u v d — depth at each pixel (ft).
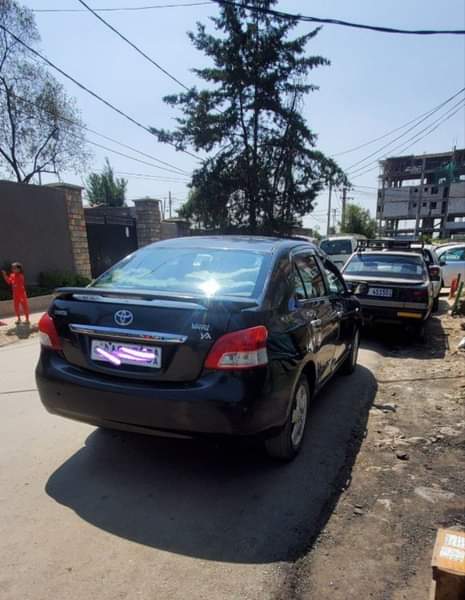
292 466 10.36
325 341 12.70
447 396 15.48
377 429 12.64
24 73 57.21
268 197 73.77
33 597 6.41
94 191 139.64
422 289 22.41
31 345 22.76
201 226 76.84
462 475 10.17
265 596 6.53
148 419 8.58
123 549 7.46
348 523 8.31
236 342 8.30
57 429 12.12
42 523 8.11
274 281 10.11
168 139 72.18
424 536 7.98
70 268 42.22
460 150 252.42
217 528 8.04
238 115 72.18
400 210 271.90
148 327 8.61
